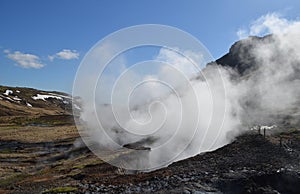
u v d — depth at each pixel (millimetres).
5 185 36875
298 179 26578
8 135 89688
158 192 25953
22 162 53656
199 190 25922
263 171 28766
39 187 33344
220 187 26703
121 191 27391
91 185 30453
